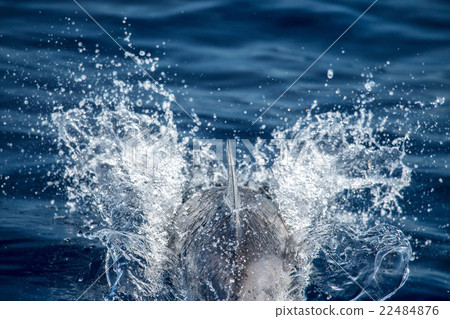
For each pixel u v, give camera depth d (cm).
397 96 935
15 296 531
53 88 916
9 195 710
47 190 725
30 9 1143
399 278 580
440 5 1209
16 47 1020
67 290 546
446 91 945
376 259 607
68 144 798
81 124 820
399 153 786
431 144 823
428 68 1011
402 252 618
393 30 1125
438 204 710
